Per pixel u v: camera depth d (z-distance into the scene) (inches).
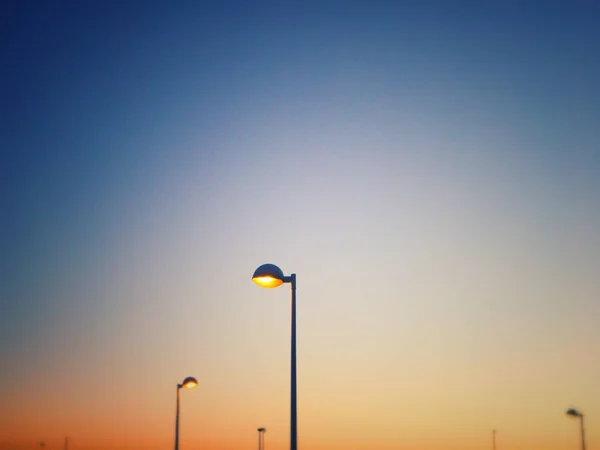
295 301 813.2
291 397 784.3
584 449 1457.9
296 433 774.5
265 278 807.7
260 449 2502.5
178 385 1488.7
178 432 1462.8
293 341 800.3
